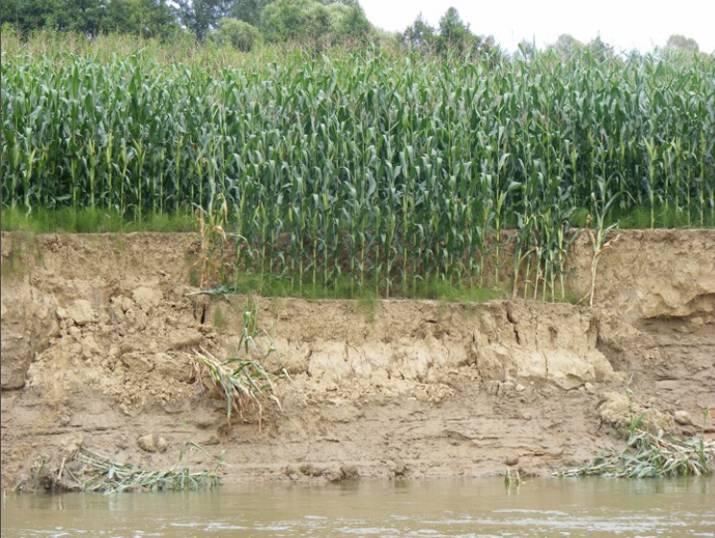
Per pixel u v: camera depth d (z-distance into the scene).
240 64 26.70
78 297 20.58
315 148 22.92
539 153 24.19
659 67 26.67
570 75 26.08
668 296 23.48
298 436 20.11
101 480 18.25
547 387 21.55
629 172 25.03
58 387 19.38
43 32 26.84
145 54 26.47
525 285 23.44
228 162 22.66
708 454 20.83
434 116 23.70
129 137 23.14
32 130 22.53
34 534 14.16
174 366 20.11
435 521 15.11
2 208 21.81
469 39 34.84
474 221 23.02
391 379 21.19
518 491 18.05
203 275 21.77
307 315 21.47
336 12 42.44
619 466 20.16
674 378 22.81
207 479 18.69
